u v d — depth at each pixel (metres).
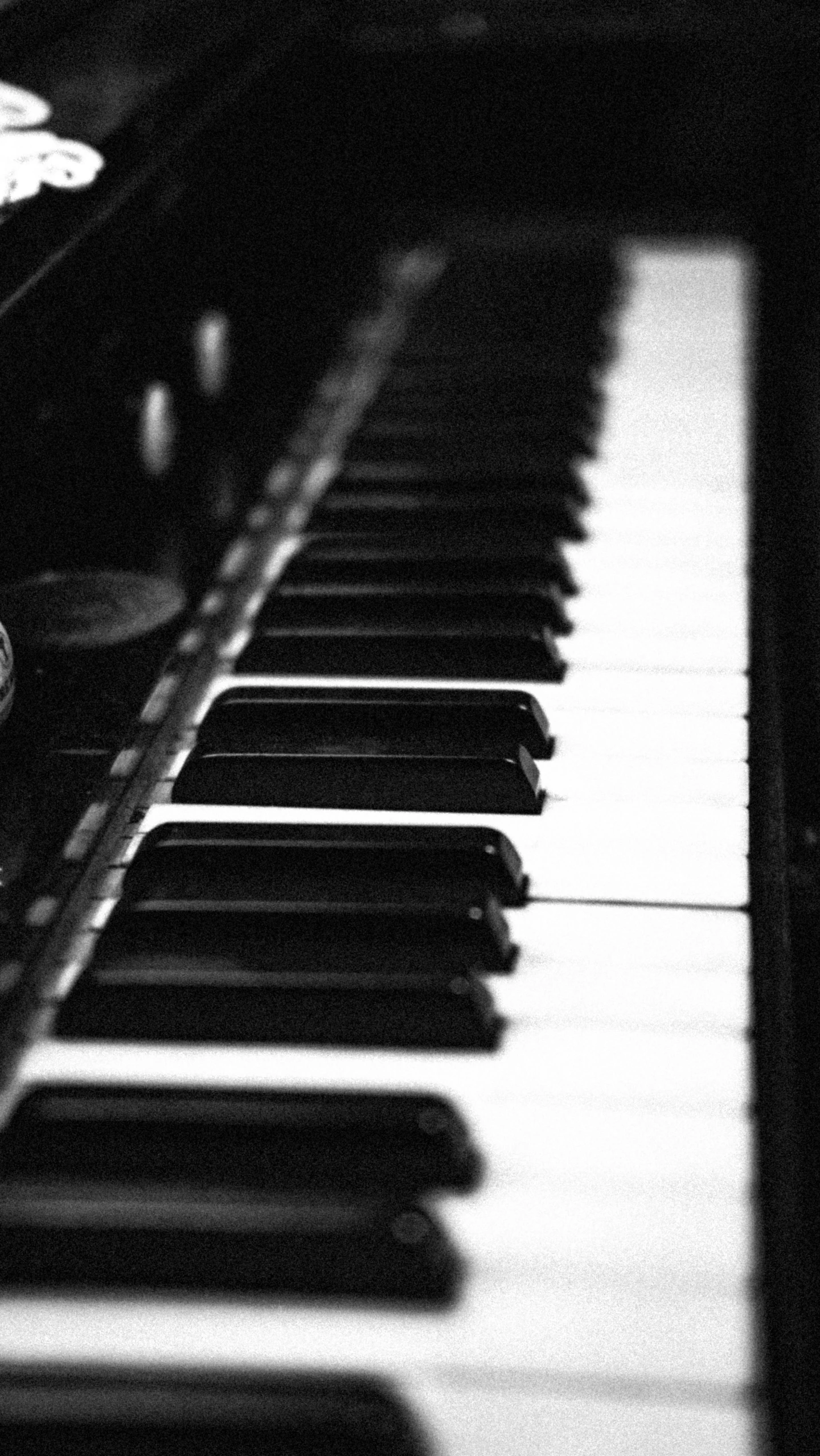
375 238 1.43
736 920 0.79
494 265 1.41
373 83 1.45
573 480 1.06
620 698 0.90
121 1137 0.70
